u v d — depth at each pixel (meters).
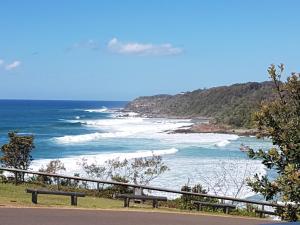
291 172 7.91
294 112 8.59
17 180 20.25
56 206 14.47
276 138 8.59
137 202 18.08
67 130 100.31
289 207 8.26
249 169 45.12
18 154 30.00
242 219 15.77
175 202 18.88
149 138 85.19
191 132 101.25
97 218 12.62
